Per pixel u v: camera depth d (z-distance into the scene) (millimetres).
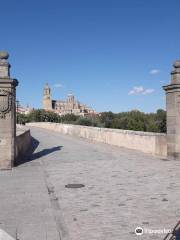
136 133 20156
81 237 6102
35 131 49562
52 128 52656
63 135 38625
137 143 20016
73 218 7203
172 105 15820
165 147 16797
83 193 9453
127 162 15430
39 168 14117
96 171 13125
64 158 17234
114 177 11758
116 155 18125
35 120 104562
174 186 10031
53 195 9289
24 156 18250
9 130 14148
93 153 19281
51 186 10477
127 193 9297
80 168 13961
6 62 14266
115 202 8391
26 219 7168
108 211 7641
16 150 15398
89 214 7453
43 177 12008
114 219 7051
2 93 14008
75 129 36906
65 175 12359
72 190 9859
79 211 7699
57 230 6473
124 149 21172
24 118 97438
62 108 184000
